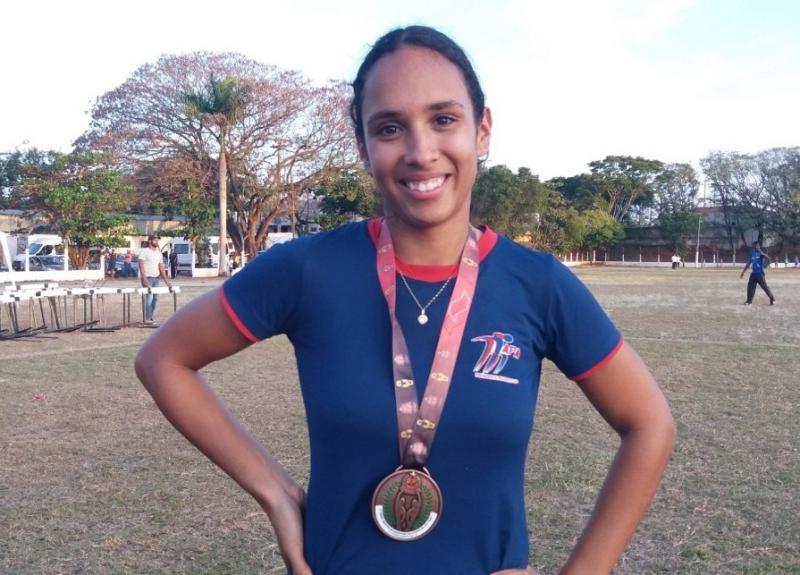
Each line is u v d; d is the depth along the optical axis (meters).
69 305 19.83
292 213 42.12
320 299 1.67
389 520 1.57
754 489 5.22
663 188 87.44
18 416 7.38
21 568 4.02
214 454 1.76
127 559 4.15
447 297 1.66
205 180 39.00
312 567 1.66
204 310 1.73
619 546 1.63
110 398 8.26
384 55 1.71
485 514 1.59
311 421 1.66
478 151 1.87
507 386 1.59
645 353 11.84
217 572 4.00
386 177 1.67
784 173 73.19
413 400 1.59
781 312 19.36
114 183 34.19
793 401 8.14
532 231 56.88
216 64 38.59
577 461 5.84
